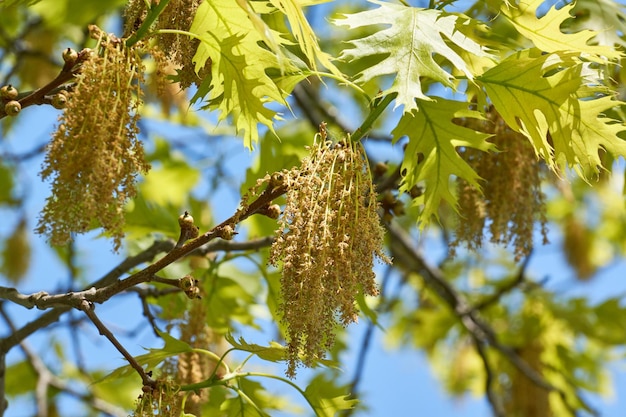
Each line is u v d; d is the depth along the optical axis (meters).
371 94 6.20
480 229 3.63
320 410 3.37
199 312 3.96
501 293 6.87
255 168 4.32
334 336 2.63
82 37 6.93
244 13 2.89
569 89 3.18
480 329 6.52
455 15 3.15
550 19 3.13
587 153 3.26
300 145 7.14
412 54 3.01
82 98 2.52
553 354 6.88
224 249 4.16
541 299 6.98
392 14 3.09
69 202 2.47
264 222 5.14
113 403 6.95
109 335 2.81
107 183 2.50
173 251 2.80
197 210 4.92
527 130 3.27
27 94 2.71
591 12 3.82
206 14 2.91
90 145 2.49
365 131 2.98
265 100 3.15
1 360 3.79
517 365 6.18
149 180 7.50
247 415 3.53
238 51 2.98
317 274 2.55
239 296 4.58
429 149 3.45
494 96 3.29
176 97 4.52
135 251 4.51
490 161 3.61
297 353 2.56
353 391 6.41
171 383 2.87
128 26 2.88
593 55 3.20
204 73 3.12
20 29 7.04
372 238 2.66
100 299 2.81
